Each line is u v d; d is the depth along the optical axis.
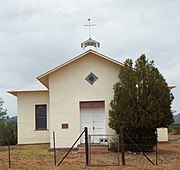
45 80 28.50
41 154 24.62
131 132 24.05
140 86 23.83
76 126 26.98
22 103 34.44
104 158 21.50
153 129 24.12
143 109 23.39
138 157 21.75
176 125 46.62
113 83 27.12
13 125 38.28
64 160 20.75
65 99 27.28
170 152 24.69
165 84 24.19
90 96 27.17
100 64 27.34
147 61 24.61
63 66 27.33
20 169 17.52
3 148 30.41
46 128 34.12
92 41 32.09
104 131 26.88
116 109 24.12
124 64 25.06
